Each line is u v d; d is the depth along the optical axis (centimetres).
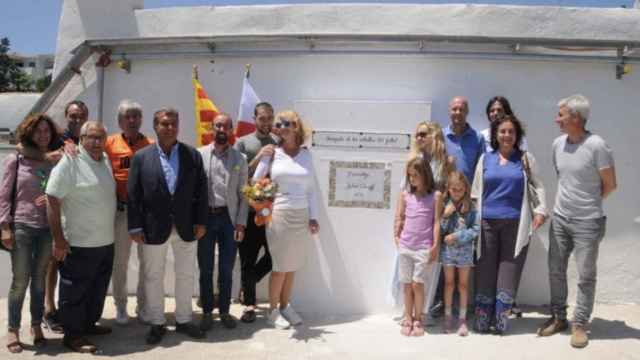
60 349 484
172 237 512
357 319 572
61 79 649
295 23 624
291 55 609
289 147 539
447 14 608
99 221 482
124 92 651
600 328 532
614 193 593
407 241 526
